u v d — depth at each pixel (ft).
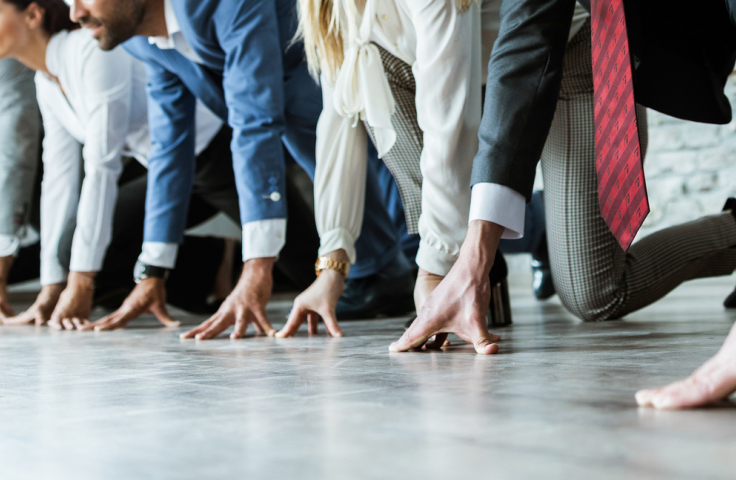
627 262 5.41
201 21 5.76
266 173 5.43
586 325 5.19
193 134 7.07
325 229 5.11
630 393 2.07
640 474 1.24
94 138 7.46
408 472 1.31
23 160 9.06
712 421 1.65
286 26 6.52
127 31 6.40
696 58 3.84
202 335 5.08
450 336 4.58
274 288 14.16
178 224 7.00
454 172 4.02
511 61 3.52
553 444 1.48
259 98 5.55
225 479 1.31
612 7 3.16
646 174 18.33
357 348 3.99
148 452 1.57
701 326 4.46
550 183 5.32
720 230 5.86
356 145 5.12
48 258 8.48
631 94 3.00
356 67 4.51
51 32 7.97
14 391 2.73
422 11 3.99
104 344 5.00
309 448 1.54
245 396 2.35
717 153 17.65
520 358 3.11
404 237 8.95
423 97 4.02
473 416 1.82
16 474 1.44
